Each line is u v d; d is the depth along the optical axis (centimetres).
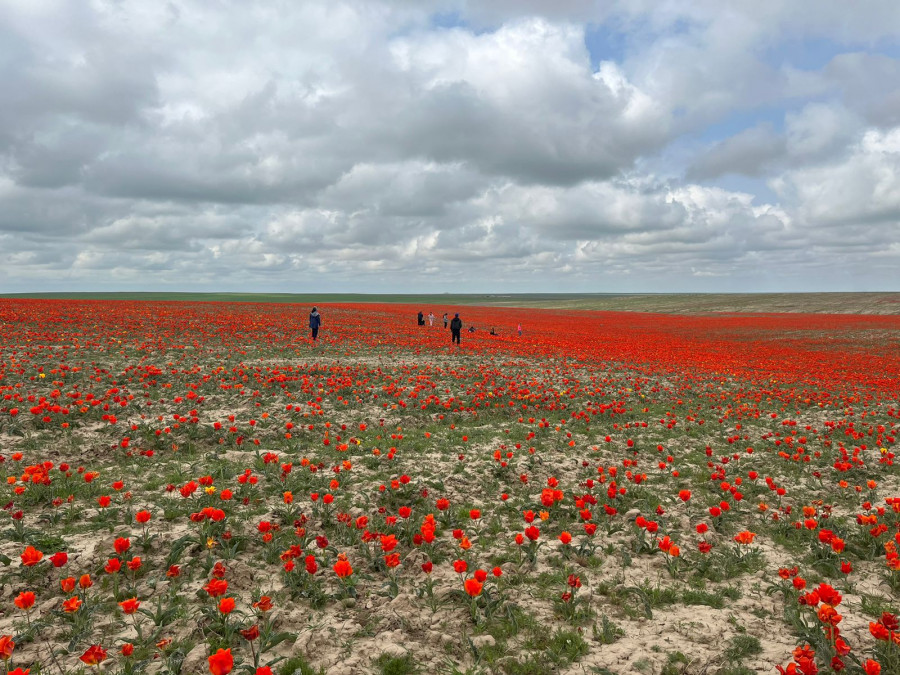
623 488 980
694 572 666
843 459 1131
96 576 574
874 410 1866
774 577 664
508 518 834
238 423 1263
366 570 629
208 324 3603
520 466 1075
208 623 496
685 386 2298
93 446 1028
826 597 458
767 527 835
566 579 627
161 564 607
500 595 578
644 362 2992
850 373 2870
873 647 492
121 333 2880
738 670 464
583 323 7569
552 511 830
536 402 1738
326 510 755
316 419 1371
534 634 518
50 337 2558
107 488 833
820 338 5269
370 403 1633
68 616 498
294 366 2183
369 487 913
